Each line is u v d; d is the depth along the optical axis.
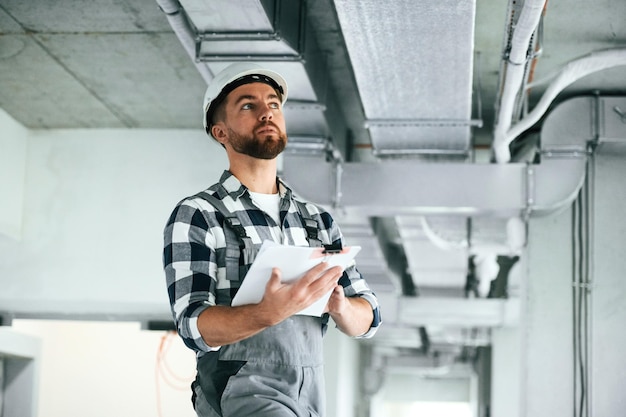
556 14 4.39
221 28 3.78
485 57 4.95
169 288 1.95
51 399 10.18
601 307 5.50
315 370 2.00
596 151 5.49
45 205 6.38
